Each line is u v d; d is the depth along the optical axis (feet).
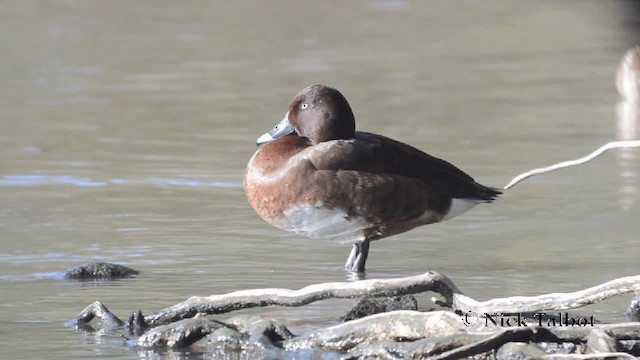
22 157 53.11
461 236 39.19
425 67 83.82
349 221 33.45
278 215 33.78
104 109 66.54
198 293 31.32
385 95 72.33
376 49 91.45
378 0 118.42
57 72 79.15
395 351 24.89
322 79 78.07
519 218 42.01
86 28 98.07
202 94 72.02
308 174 33.12
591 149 55.67
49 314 29.27
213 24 102.78
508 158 53.62
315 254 36.37
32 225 40.50
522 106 69.00
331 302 30.42
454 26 104.58
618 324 25.38
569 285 31.94
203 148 55.72
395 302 28.63
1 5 107.96
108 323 28.14
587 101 70.95
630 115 65.57
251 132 60.03
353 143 33.71
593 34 100.68
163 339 26.55
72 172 50.01
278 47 91.61
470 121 63.82
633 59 71.82
